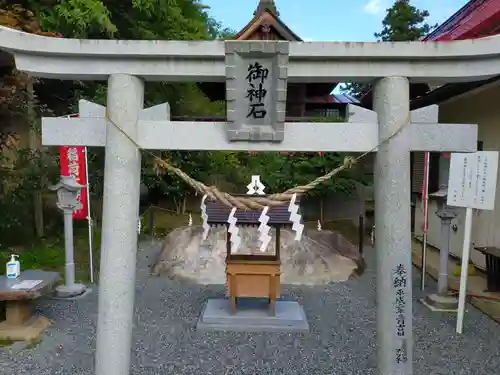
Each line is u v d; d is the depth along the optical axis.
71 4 9.41
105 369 3.32
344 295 7.55
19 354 5.20
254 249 8.76
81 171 8.00
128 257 3.30
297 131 3.20
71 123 3.29
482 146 8.45
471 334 5.79
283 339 5.71
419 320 6.32
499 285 7.25
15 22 7.35
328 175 3.38
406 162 3.19
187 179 3.41
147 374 4.73
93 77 3.34
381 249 3.27
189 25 12.68
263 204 3.42
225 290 7.82
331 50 3.05
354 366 4.95
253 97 3.07
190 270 8.59
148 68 3.19
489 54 3.05
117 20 11.71
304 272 8.49
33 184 9.96
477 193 5.70
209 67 3.18
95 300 7.21
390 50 3.05
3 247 9.77
